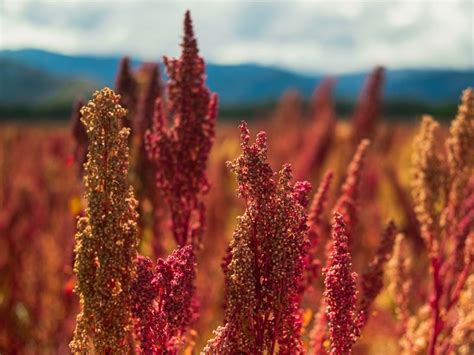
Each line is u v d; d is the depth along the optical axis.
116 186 1.12
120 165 1.13
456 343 1.66
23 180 4.27
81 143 1.93
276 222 1.12
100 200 1.11
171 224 1.56
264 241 1.13
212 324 2.60
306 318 1.41
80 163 1.92
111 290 1.11
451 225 1.65
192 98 1.52
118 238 1.11
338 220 1.15
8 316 2.89
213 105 1.54
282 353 1.15
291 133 6.25
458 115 1.65
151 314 1.14
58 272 2.96
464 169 1.64
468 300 1.64
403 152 5.83
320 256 1.82
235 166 1.14
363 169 1.58
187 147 1.52
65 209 3.95
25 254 3.33
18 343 2.81
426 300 1.93
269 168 1.14
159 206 1.80
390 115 29.59
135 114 1.86
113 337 1.11
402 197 3.54
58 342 2.68
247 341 1.12
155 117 1.57
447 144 1.66
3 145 5.84
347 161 4.27
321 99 6.87
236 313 1.12
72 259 1.91
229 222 3.89
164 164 1.54
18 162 5.23
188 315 1.26
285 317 1.13
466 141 1.63
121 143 1.13
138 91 1.89
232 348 1.12
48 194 4.08
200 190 1.55
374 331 2.17
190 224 1.56
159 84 1.80
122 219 1.13
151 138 1.57
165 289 1.14
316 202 1.47
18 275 3.18
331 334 1.14
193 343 1.43
